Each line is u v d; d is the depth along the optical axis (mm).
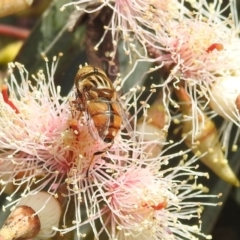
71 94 158
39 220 151
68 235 154
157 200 154
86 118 150
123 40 165
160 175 157
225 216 185
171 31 164
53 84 160
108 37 163
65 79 170
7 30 191
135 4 163
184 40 165
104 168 156
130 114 163
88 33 164
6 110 156
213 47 164
